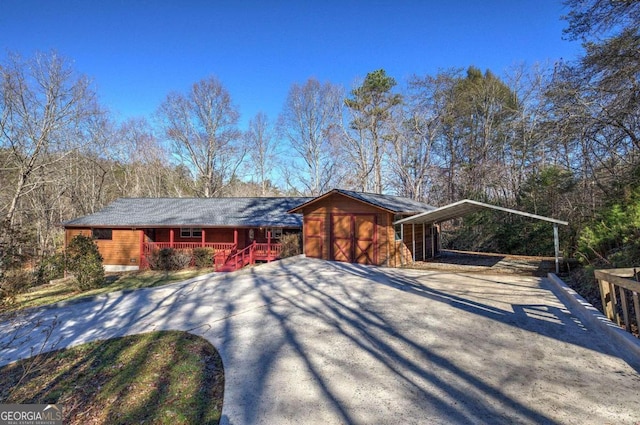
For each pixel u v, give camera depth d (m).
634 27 10.02
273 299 9.34
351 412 3.82
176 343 6.39
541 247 18.48
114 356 6.02
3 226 8.01
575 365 4.80
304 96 37.62
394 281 11.21
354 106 33.38
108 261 20.36
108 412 4.17
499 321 6.82
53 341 7.04
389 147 33.03
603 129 12.11
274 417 3.78
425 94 30.20
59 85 21.48
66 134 23.23
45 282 15.59
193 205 23.12
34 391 4.86
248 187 42.25
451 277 11.78
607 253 9.69
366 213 15.07
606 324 6.02
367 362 5.12
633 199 9.81
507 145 25.56
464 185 27.02
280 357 5.44
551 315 7.10
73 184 27.62
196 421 3.82
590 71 11.32
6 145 20.16
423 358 5.19
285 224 19.42
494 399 3.99
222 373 4.99
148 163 37.34
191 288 11.52
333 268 13.97
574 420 3.54
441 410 3.80
